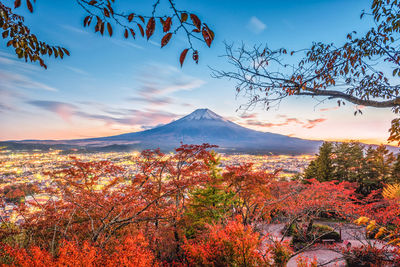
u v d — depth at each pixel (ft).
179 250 22.86
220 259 16.65
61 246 15.14
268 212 35.12
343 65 8.01
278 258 16.39
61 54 8.61
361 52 7.80
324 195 30.07
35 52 8.24
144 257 14.89
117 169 21.38
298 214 32.63
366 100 7.32
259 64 7.68
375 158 76.38
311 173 90.94
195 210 36.55
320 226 36.73
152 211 21.52
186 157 24.40
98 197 18.79
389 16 7.38
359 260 20.30
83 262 12.82
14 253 13.17
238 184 29.30
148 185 21.48
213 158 38.17
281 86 7.79
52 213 18.66
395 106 7.01
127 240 15.96
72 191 19.80
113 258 14.11
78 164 20.10
